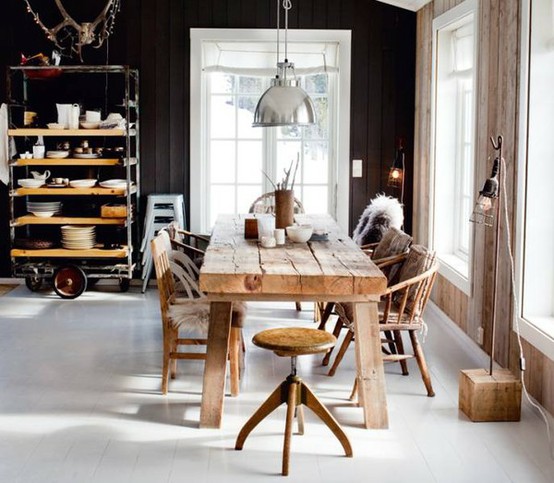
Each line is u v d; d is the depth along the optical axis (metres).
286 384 3.81
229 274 4.06
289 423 3.68
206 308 4.71
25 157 7.42
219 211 7.95
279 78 5.64
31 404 4.55
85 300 7.29
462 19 6.05
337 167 7.85
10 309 6.91
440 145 6.78
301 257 4.63
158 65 7.71
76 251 7.39
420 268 4.73
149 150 7.79
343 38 7.70
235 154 7.91
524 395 4.62
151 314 6.76
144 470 3.66
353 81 7.78
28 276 7.49
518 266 4.67
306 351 3.66
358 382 4.54
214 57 7.72
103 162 7.38
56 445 3.95
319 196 7.98
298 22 7.69
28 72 7.28
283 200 5.59
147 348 5.71
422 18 7.39
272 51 7.73
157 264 4.64
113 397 4.68
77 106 7.35
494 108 5.19
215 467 3.70
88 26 6.92
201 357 4.74
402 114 7.80
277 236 5.11
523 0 4.55
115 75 7.71
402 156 7.54
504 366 4.97
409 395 4.74
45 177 7.43
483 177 5.45
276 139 7.90
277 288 4.07
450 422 4.29
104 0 7.66
